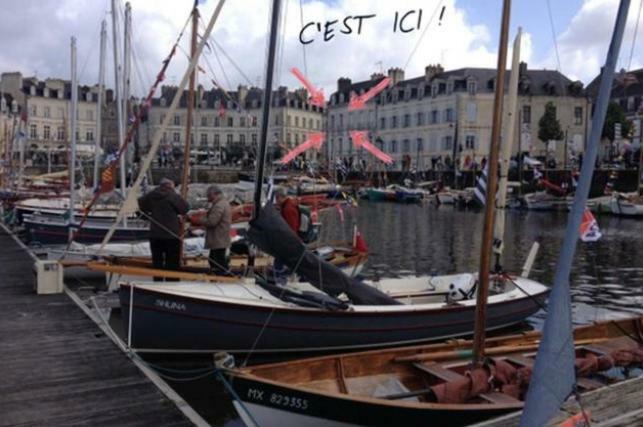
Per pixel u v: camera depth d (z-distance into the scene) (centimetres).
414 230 3005
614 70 315
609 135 5256
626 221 3425
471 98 6216
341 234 2812
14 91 8000
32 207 2167
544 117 5616
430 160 6569
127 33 1861
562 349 316
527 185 4603
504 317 959
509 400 542
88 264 870
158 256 956
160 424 539
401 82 7075
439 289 1032
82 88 8412
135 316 768
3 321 901
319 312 804
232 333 788
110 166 1079
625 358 675
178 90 860
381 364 629
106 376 662
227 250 1009
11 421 540
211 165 6775
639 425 457
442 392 542
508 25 559
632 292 1462
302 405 507
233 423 644
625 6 312
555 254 2138
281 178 3528
